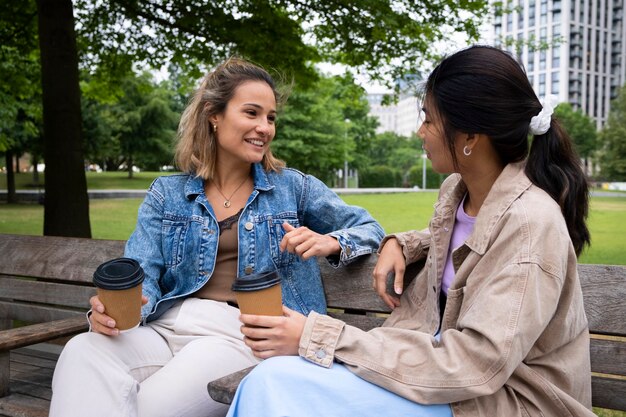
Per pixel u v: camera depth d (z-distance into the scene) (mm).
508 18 103938
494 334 1326
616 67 105000
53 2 5477
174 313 2094
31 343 2129
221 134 2178
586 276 1896
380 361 1419
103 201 24172
